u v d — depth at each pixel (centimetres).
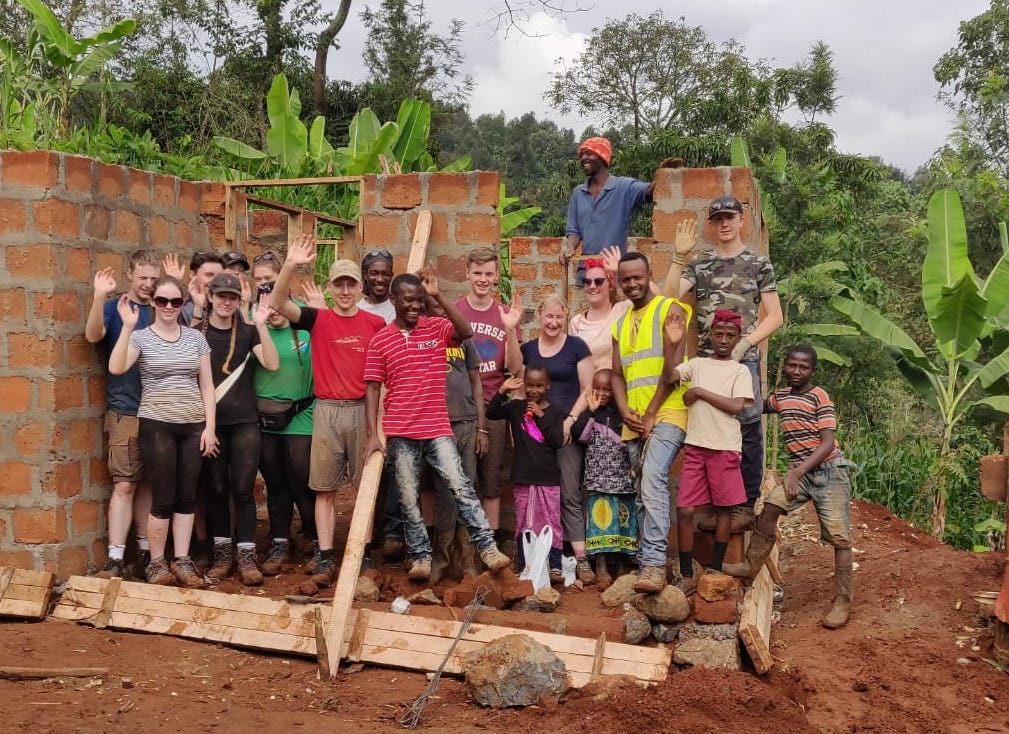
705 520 617
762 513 547
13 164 586
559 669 465
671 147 1702
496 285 672
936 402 1105
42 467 586
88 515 611
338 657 493
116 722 410
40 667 466
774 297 594
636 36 2547
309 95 2639
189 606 539
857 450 1120
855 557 690
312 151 1496
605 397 616
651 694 448
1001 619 510
